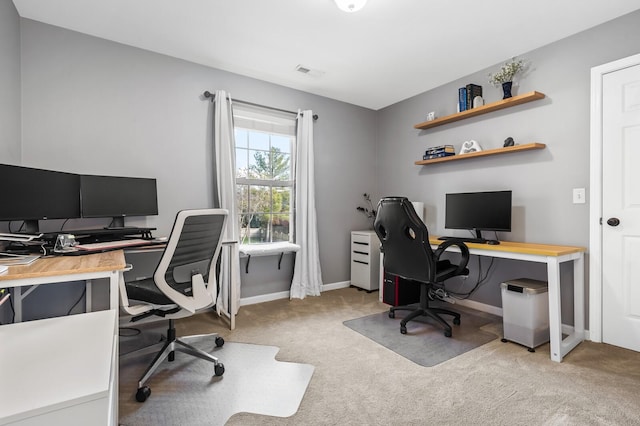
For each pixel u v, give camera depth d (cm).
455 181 327
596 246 227
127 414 145
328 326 258
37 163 225
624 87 215
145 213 250
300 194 350
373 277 369
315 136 371
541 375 180
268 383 173
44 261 143
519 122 273
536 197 262
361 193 411
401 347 218
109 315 99
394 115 399
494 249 236
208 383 172
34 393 52
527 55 268
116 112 255
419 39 250
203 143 296
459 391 165
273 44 259
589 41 232
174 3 207
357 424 140
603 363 194
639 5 206
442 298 333
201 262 189
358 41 254
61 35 234
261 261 332
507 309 227
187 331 247
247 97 320
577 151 238
